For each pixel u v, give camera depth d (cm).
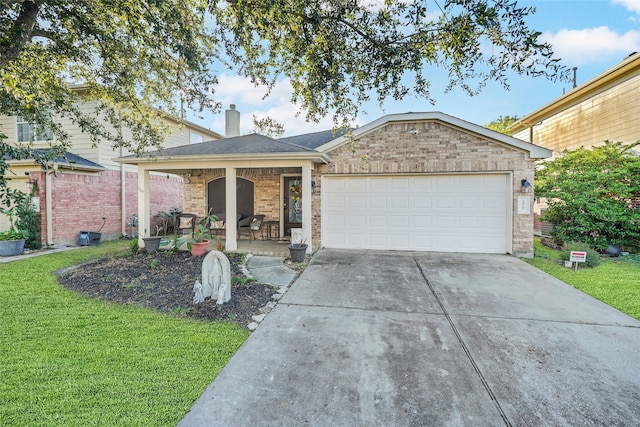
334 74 370
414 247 873
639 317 409
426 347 328
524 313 423
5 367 279
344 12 321
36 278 581
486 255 814
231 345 330
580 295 498
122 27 491
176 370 281
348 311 432
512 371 283
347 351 320
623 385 262
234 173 836
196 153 816
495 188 827
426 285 555
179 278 566
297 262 728
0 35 359
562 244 944
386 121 851
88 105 1048
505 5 253
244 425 215
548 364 295
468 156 824
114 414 222
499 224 827
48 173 925
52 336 344
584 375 276
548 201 1000
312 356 309
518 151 800
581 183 879
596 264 702
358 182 901
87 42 509
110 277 567
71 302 454
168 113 697
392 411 230
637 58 845
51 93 539
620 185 839
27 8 394
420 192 866
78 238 1038
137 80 565
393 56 334
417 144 848
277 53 401
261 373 279
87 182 1076
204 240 779
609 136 994
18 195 411
